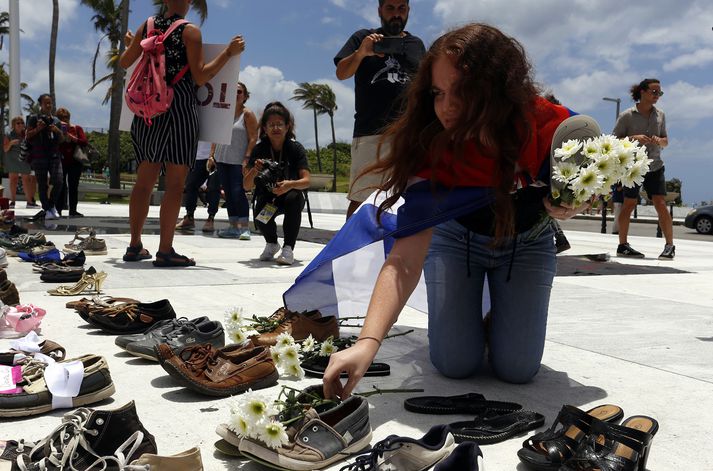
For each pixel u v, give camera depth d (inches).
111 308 130.6
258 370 102.2
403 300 81.8
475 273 109.0
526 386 109.8
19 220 363.6
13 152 518.0
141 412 90.8
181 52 210.4
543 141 92.4
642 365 124.0
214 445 79.4
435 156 83.5
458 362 110.7
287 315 128.4
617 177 83.2
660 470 76.5
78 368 90.9
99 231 341.4
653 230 911.7
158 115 212.5
